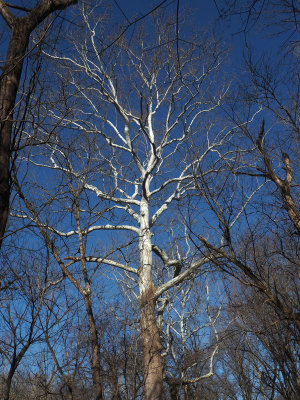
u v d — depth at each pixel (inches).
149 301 607.5
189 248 752.3
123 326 364.5
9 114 197.9
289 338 344.8
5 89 202.5
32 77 225.8
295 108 314.3
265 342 379.6
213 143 667.4
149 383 548.7
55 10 229.3
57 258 316.8
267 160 310.0
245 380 515.5
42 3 224.1
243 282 268.5
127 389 332.5
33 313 270.2
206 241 283.4
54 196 352.2
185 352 652.7
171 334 718.5
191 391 622.2
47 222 322.7
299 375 364.5
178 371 658.2
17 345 257.0
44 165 684.1
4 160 194.5
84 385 299.9
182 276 650.8
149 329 581.3
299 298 327.0
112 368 333.7
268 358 429.7
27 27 217.2
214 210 282.8
